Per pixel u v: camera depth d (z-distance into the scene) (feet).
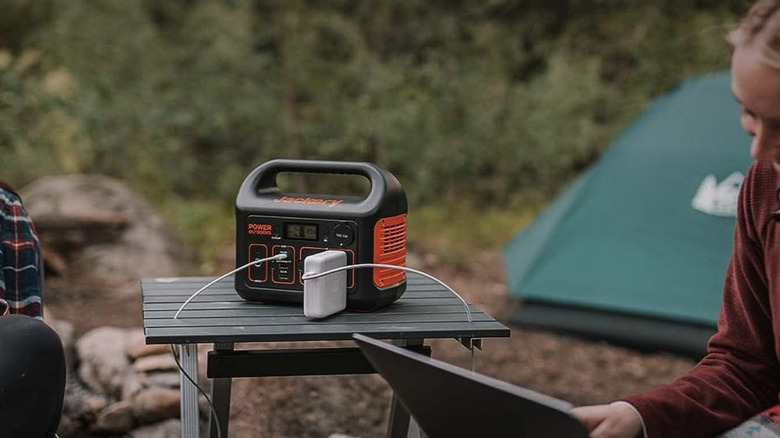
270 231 6.40
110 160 24.47
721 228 14.90
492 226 25.41
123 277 17.39
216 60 28.04
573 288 15.48
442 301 6.75
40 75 24.77
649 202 15.56
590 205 16.07
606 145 28.27
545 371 13.88
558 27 33.17
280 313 6.24
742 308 5.54
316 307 6.01
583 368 14.10
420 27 31.07
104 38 27.09
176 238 19.24
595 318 15.33
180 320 5.97
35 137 22.43
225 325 5.87
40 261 6.54
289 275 6.35
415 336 5.80
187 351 6.04
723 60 28.40
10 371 5.30
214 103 27.25
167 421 9.98
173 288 7.00
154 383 10.29
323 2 30.37
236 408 9.75
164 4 29.96
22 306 6.31
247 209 6.45
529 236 16.94
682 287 14.76
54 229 17.48
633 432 5.18
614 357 14.64
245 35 28.30
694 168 15.40
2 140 22.34
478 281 19.71
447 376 4.21
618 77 31.14
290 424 9.80
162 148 25.44
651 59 30.53
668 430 5.24
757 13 4.31
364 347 4.65
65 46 26.32
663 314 14.66
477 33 30.73
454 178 28.22
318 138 28.04
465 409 4.34
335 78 29.12
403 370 4.48
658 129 16.17
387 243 6.37
